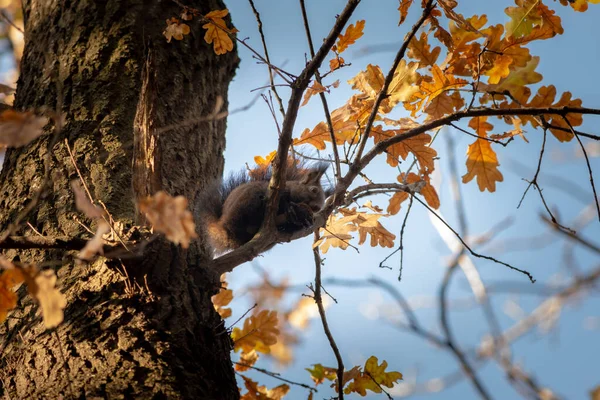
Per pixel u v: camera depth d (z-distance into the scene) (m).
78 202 3.86
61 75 7.16
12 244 4.69
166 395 4.75
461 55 6.38
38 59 7.47
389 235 6.65
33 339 5.27
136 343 5.08
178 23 6.74
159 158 5.44
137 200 5.42
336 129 6.84
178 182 6.65
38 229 5.98
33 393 4.86
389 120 6.73
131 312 5.29
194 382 4.97
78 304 5.38
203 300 5.71
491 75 6.34
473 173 7.09
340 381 6.33
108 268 5.48
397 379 6.69
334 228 6.41
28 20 8.05
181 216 3.80
